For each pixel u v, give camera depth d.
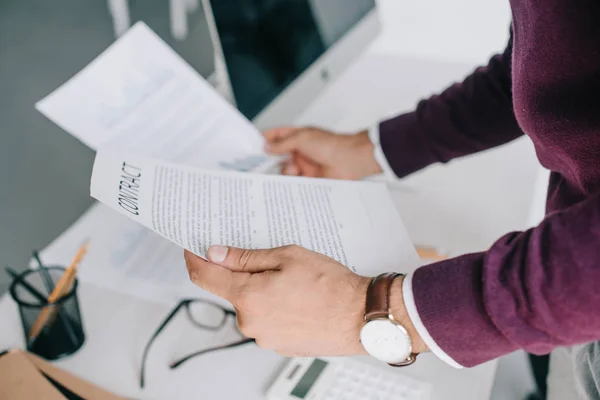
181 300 0.70
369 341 0.46
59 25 2.87
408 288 0.44
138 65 0.70
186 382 0.62
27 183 2.02
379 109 1.13
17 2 3.06
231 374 0.62
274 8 0.83
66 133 2.23
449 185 0.92
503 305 0.40
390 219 0.58
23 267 1.68
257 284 0.47
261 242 0.52
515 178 0.93
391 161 0.77
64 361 0.64
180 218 0.52
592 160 0.50
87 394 0.57
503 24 1.39
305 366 0.61
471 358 0.44
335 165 0.79
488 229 0.82
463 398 0.58
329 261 0.48
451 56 1.47
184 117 0.73
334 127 1.08
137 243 0.76
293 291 0.46
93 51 2.67
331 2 0.96
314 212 0.58
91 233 0.79
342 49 1.02
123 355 0.65
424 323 0.43
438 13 1.42
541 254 0.39
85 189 1.98
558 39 0.45
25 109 2.36
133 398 0.60
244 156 0.77
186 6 2.79
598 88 0.46
